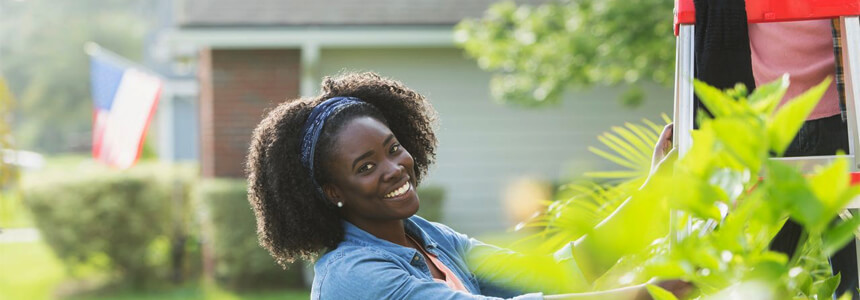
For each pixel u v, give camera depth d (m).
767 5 2.14
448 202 10.99
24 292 10.61
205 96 10.80
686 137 2.09
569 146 11.02
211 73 10.42
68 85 50.97
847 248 2.42
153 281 10.69
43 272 11.88
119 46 52.72
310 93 10.47
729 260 1.10
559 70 8.75
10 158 7.30
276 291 9.95
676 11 2.19
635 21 8.38
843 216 1.85
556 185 9.40
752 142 1.02
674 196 1.03
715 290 1.24
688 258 1.11
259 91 10.46
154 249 10.84
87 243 10.42
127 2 54.81
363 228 2.28
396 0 10.88
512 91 9.06
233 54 10.45
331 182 2.22
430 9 10.82
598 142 11.02
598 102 11.03
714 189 1.05
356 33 10.51
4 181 7.29
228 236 9.84
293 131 2.25
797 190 1.00
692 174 1.05
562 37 8.65
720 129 1.02
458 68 11.00
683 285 1.66
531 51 8.83
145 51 32.66
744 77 2.12
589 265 2.08
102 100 10.43
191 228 11.07
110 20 53.28
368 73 2.49
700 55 2.15
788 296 1.16
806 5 2.14
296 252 2.34
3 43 50.41
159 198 10.55
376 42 10.60
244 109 10.44
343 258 2.19
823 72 2.45
